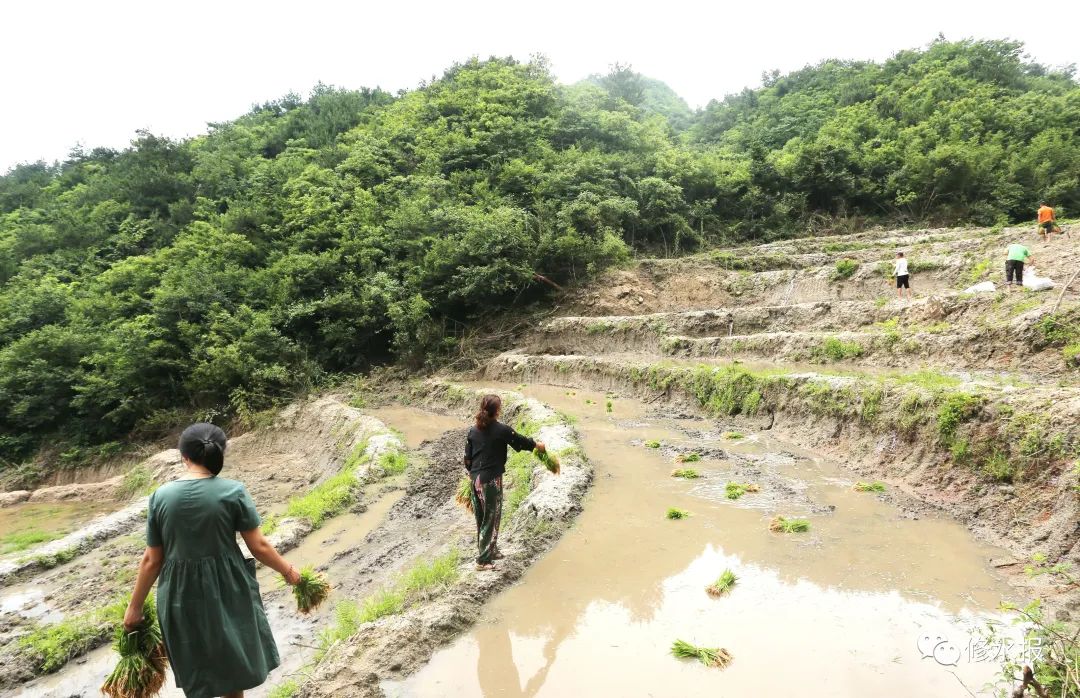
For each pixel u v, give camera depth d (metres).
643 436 12.43
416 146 33.03
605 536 7.28
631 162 28.92
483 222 24.28
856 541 6.67
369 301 25.06
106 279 28.62
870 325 15.33
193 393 23.75
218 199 34.97
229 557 3.38
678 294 22.73
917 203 27.14
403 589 6.53
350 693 4.55
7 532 16.17
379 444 14.19
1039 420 6.95
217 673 3.27
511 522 8.16
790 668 4.49
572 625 5.37
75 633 7.17
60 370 24.11
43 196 42.84
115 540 12.03
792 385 11.92
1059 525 6.04
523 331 23.92
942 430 8.17
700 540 6.99
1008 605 5.11
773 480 8.99
